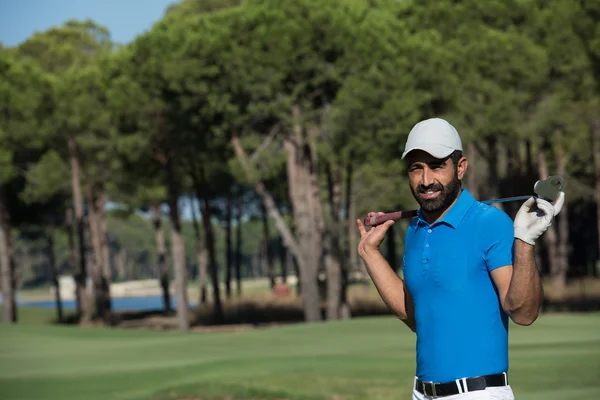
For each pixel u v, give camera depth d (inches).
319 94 1088.8
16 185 1705.2
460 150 126.5
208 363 508.1
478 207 126.6
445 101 1162.0
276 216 1162.0
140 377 458.0
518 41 1103.0
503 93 1101.7
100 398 402.0
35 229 2196.1
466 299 124.5
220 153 1238.3
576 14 1131.3
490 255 122.7
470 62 1113.4
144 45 1098.7
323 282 1945.1
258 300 1761.8
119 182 1451.8
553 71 1168.8
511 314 118.6
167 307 2003.0
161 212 2037.4
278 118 1107.9
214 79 1052.5
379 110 1007.6
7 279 1674.5
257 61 1014.4
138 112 1151.6
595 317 741.9
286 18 1026.7
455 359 124.9
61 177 1525.6
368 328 693.3
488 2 1173.1
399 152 1055.6
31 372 480.4
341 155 1086.4
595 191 1797.5
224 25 1074.1
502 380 125.0
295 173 1174.3
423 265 128.4
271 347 585.0
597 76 1149.1
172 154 1273.4
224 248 5408.5
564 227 1733.5
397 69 1042.7
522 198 124.3
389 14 1160.2
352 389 401.7
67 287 5157.5
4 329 740.0
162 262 2018.9
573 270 1995.6
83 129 1443.2
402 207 1691.7
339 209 1284.4
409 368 460.8
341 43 1017.5
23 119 1432.1
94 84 1413.6
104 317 1743.4
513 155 1579.7
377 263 142.3
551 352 494.9
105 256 1860.2
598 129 1299.2
